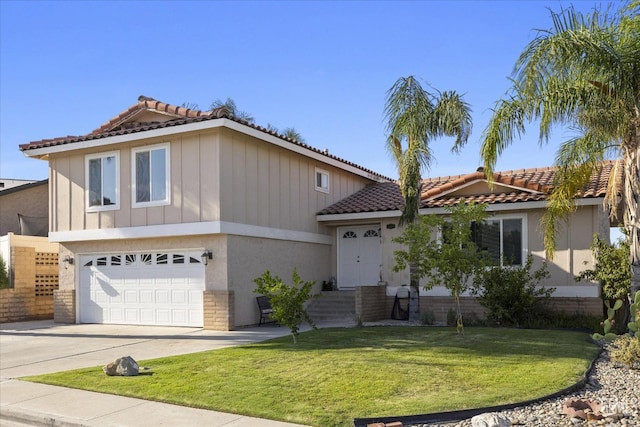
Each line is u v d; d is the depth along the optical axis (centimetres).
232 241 1727
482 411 773
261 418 781
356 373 987
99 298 1930
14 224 2503
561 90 1229
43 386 994
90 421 791
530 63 1195
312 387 908
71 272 1972
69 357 1280
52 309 2209
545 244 1599
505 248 1777
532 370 987
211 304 1697
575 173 1504
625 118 1230
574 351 1167
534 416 751
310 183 2142
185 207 1733
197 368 1074
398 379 940
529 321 1602
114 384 977
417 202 1714
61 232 1947
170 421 781
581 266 1658
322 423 744
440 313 1806
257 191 1848
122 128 1980
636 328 1071
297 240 2028
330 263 2223
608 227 1650
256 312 1809
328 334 1487
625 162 1328
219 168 1684
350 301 2012
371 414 766
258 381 958
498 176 1789
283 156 1992
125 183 1839
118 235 1833
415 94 1684
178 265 1794
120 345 1431
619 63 1177
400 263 1423
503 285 1617
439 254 1386
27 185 2525
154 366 1115
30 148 1942
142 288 1852
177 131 1703
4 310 2030
